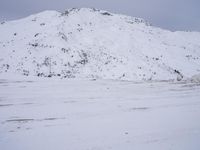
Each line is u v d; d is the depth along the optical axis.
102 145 8.07
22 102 14.41
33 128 9.84
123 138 8.73
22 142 8.37
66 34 55.66
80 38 55.34
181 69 51.78
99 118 11.29
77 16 67.50
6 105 13.66
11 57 44.09
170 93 17.86
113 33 61.72
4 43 52.50
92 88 19.81
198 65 57.91
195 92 18.30
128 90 19.11
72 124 10.38
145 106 13.80
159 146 8.02
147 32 72.69
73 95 16.69
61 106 13.53
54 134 9.16
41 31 57.59
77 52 47.66
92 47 51.75
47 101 14.74
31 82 22.23
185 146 8.08
